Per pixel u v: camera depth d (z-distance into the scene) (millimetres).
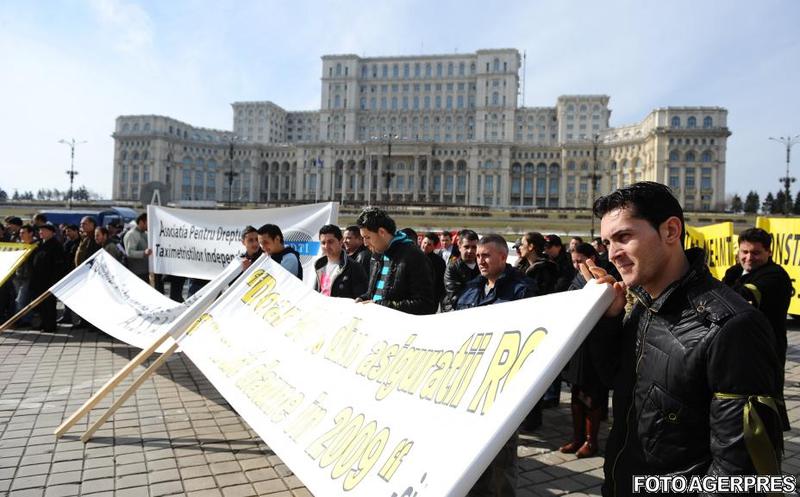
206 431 4762
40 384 6168
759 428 1454
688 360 1648
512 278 4199
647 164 83000
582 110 99500
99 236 9500
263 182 105000
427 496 1834
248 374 3844
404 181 95312
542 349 1900
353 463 2414
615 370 2096
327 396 3029
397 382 2604
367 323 3215
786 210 46812
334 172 96688
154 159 96000
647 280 1795
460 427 1991
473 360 2219
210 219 8773
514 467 3174
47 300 9289
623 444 1902
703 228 9930
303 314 3908
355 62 105438
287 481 3805
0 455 4156
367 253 6496
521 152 93375
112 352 7902
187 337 4719
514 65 99875
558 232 50469
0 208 55688
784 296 4477
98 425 4469
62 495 3525
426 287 4160
